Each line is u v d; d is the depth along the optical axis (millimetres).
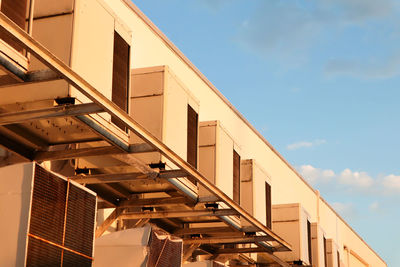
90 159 17625
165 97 18625
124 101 16516
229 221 22188
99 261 15680
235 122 30984
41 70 13133
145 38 22969
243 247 27688
